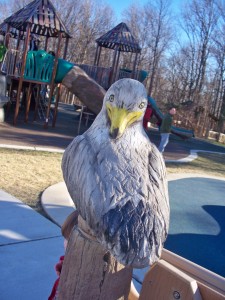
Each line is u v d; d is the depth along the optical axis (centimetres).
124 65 2336
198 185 451
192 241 262
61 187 308
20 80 702
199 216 326
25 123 766
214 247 258
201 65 2194
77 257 77
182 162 614
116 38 946
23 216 230
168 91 2338
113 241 64
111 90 72
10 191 282
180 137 1048
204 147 1016
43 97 994
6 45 803
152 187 69
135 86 71
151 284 92
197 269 96
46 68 724
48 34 1009
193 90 2220
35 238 202
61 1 2262
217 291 88
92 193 67
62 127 813
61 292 80
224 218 333
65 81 743
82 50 2366
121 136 71
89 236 76
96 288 77
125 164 69
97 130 73
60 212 248
